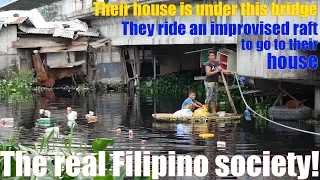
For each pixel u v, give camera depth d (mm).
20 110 18438
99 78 27859
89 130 13734
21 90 26219
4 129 13992
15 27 27562
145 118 16016
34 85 28078
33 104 20500
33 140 12234
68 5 36594
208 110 16281
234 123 14602
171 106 19469
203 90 24062
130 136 12688
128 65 28672
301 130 13133
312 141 11789
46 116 16516
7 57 27766
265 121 14930
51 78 28031
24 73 26828
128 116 16609
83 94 25203
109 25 28219
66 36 27266
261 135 12602
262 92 17078
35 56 27750
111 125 14633
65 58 27938
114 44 27203
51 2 32188
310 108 15289
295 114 14969
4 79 27484
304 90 16938
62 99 22625
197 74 26812
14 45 27641
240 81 18641
